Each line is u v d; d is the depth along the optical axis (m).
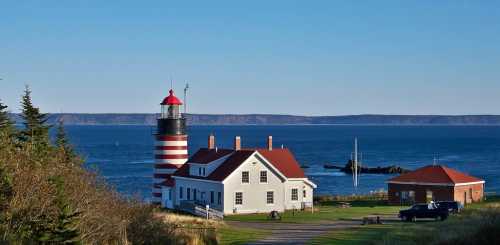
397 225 57.62
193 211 74.19
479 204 78.94
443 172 83.19
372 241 46.00
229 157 78.31
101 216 30.23
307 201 79.38
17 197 26.33
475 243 38.19
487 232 39.38
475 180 84.75
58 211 27.34
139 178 137.88
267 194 76.44
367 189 128.00
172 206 83.31
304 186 79.56
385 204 84.56
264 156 80.44
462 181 82.19
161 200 84.75
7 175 26.41
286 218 68.81
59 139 55.34
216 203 75.62
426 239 43.44
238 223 64.19
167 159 84.75
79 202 29.11
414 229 49.66
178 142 84.94
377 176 158.62
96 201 30.59
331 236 50.09
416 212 62.91
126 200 34.59
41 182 27.20
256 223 64.31
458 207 65.00
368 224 60.53
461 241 39.03
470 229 42.41
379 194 95.56
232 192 74.81
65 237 27.38
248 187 75.56
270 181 76.69
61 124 68.94
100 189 31.89
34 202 26.70
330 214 72.12
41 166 28.36
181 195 82.31
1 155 27.36
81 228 28.44
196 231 44.00
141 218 34.84
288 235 50.97
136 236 33.88
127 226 33.34
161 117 85.88
